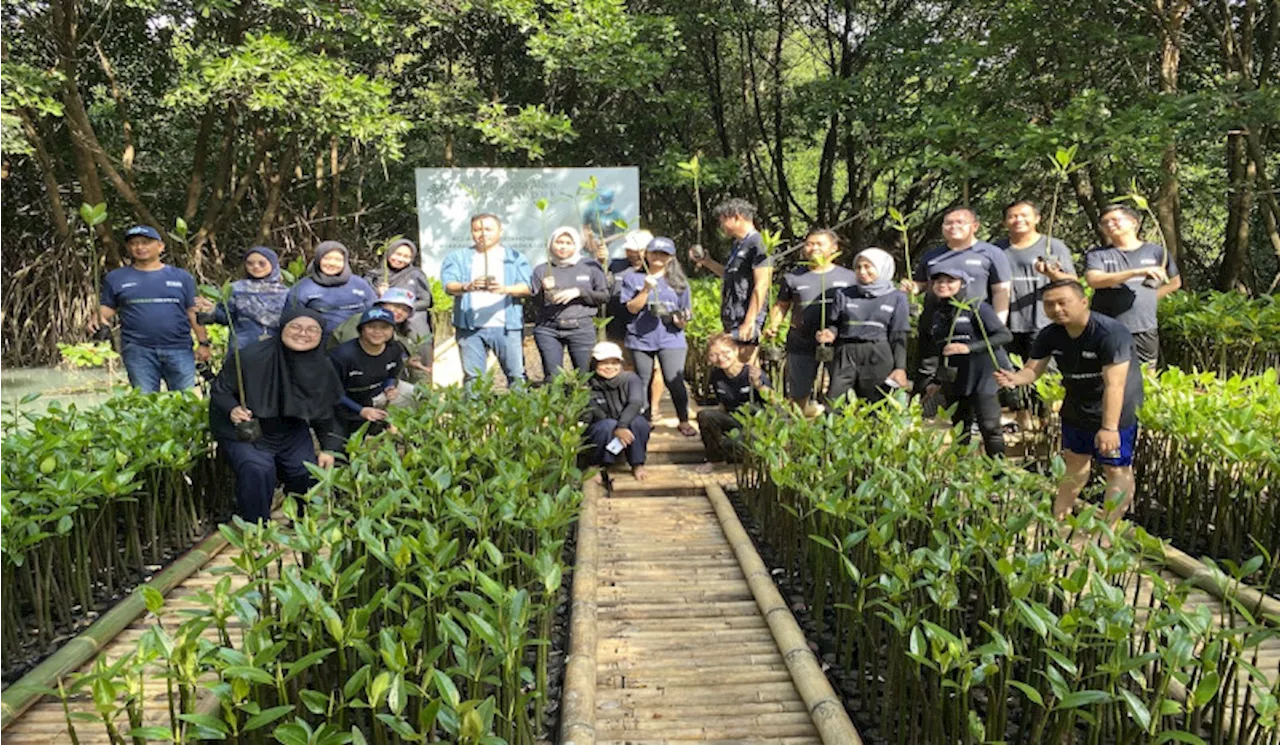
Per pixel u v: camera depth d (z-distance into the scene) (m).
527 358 11.16
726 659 3.57
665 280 6.71
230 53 10.88
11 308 13.56
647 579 4.41
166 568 4.70
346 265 6.57
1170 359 8.72
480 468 4.52
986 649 2.47
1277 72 12.88
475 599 2.61
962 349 5.31
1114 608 2.59
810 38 17.16
